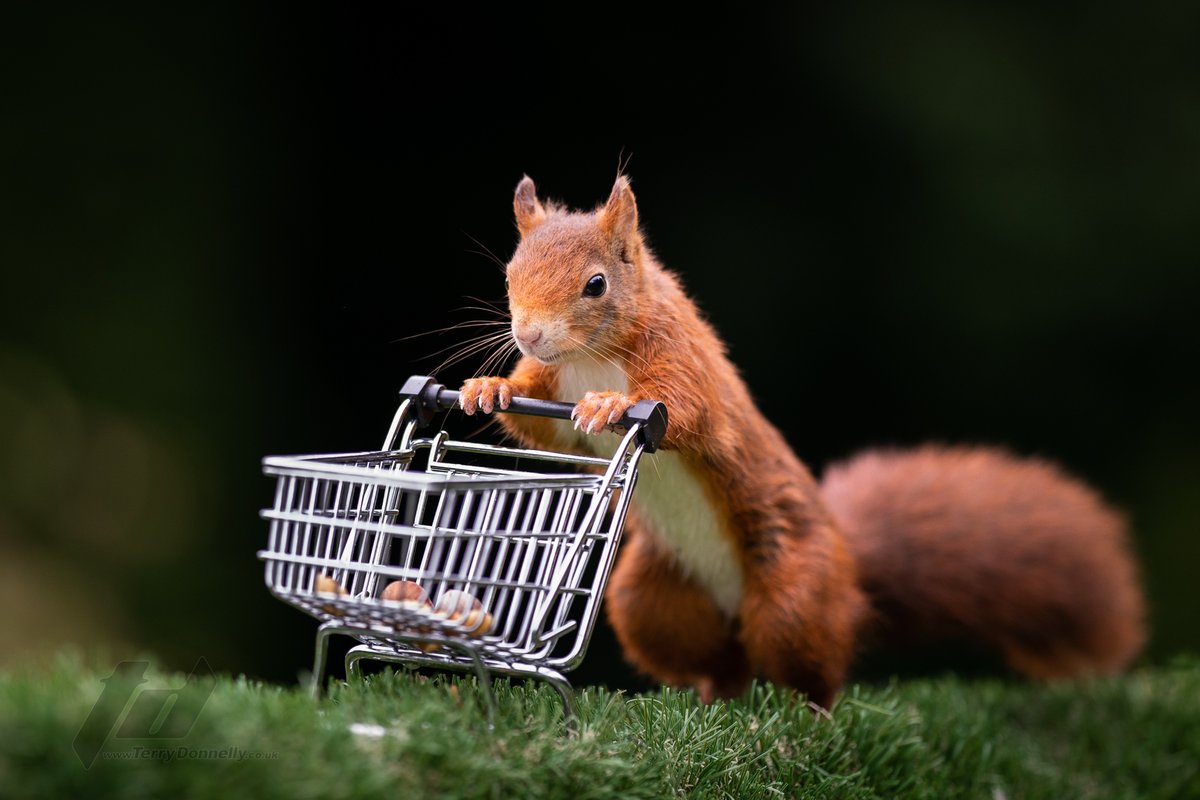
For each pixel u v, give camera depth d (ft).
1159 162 41.42
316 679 14.35
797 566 21.52
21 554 37.42
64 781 10.63
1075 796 22.15
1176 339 41.32
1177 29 41.73
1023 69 42.06
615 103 43.14
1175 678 27.73
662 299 20.59
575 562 14.65
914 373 41.73
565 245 19.47
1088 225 41.37
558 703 15.85
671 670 23.71
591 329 19.39
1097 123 41.75
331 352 42.06
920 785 19.45
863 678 37.27
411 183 43.09
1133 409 41.55
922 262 41.73
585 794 13.88
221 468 39.86
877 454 29.71
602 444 21.24
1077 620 27.96
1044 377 41.68
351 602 13.42
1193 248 41.06
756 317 41.88
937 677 37.29
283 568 14.48
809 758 18.20
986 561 27.48
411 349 42.22
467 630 13.71
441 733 13.34
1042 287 41.47
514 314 19.08
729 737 17.37
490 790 13.03
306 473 13.76
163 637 37.24
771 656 21.59
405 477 13.21
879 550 27.25
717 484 21.27
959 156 41.75
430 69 43.47
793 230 42.09
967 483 28.32
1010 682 28.94
